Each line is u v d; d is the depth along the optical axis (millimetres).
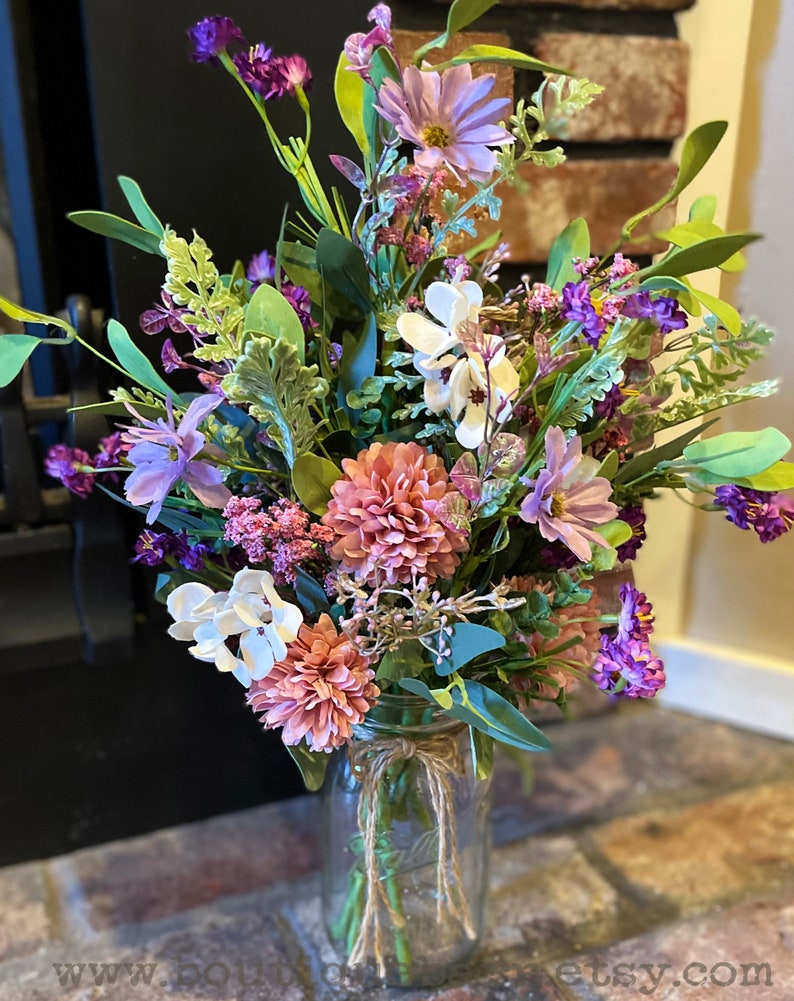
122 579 791
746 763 990
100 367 738
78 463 645
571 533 473
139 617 833
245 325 495
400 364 516
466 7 476
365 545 478
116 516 769
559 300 506
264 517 485
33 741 829
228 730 899
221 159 718
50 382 836
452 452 531
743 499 559
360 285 540
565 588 534
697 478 550
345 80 540
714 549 1018
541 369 475
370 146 541
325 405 544
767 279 838
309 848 881
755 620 1019
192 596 515
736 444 519
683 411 579
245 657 500
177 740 882
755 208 838
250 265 701
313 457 495
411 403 563
